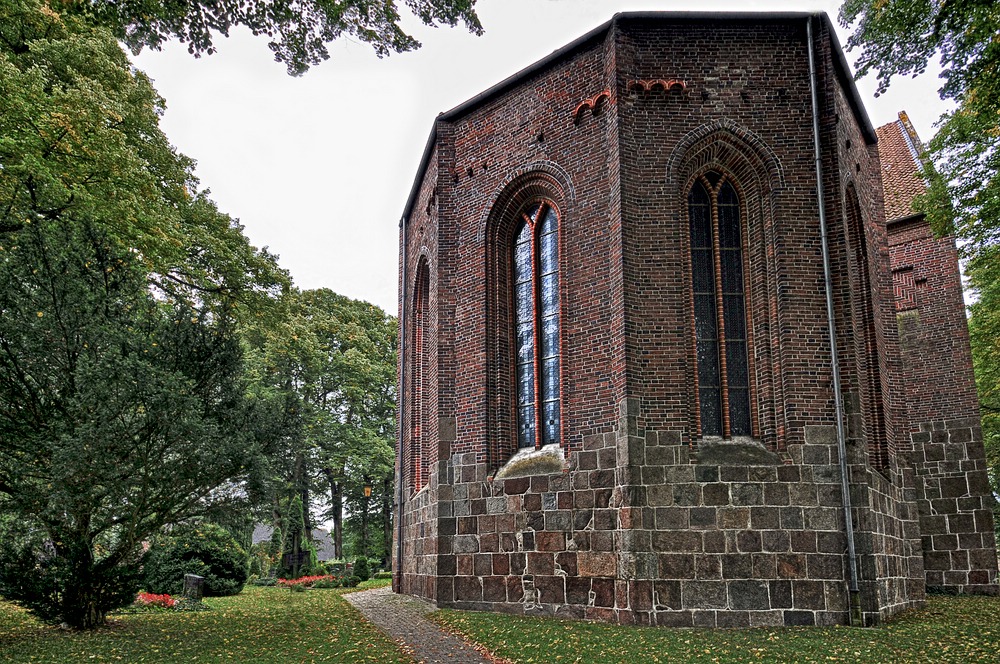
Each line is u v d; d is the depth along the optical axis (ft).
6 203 55.06
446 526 57.36
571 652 37.58
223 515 46.85
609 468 49.06
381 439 136.98
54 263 42.68
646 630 43.16
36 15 56.95
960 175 61.72
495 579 53.67
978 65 46.42
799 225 51.03
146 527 46.44
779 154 51.98
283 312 84.38
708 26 53.78
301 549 132.77
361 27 41.86
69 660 36.91
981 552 73.82
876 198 68.44
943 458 76.64
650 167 51.72
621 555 46.70
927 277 80.02
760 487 47.06
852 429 48.08
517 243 60.18
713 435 50.08
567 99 56.54
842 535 46.73
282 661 36.96
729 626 44.96
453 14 41.39
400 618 53.42
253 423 47.16
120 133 58.23
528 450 56.03
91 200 55.31
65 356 41.81
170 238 63.93
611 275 51.16
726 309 52.06
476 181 61.98
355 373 138.10
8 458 41.32
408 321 83.92
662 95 52.70
